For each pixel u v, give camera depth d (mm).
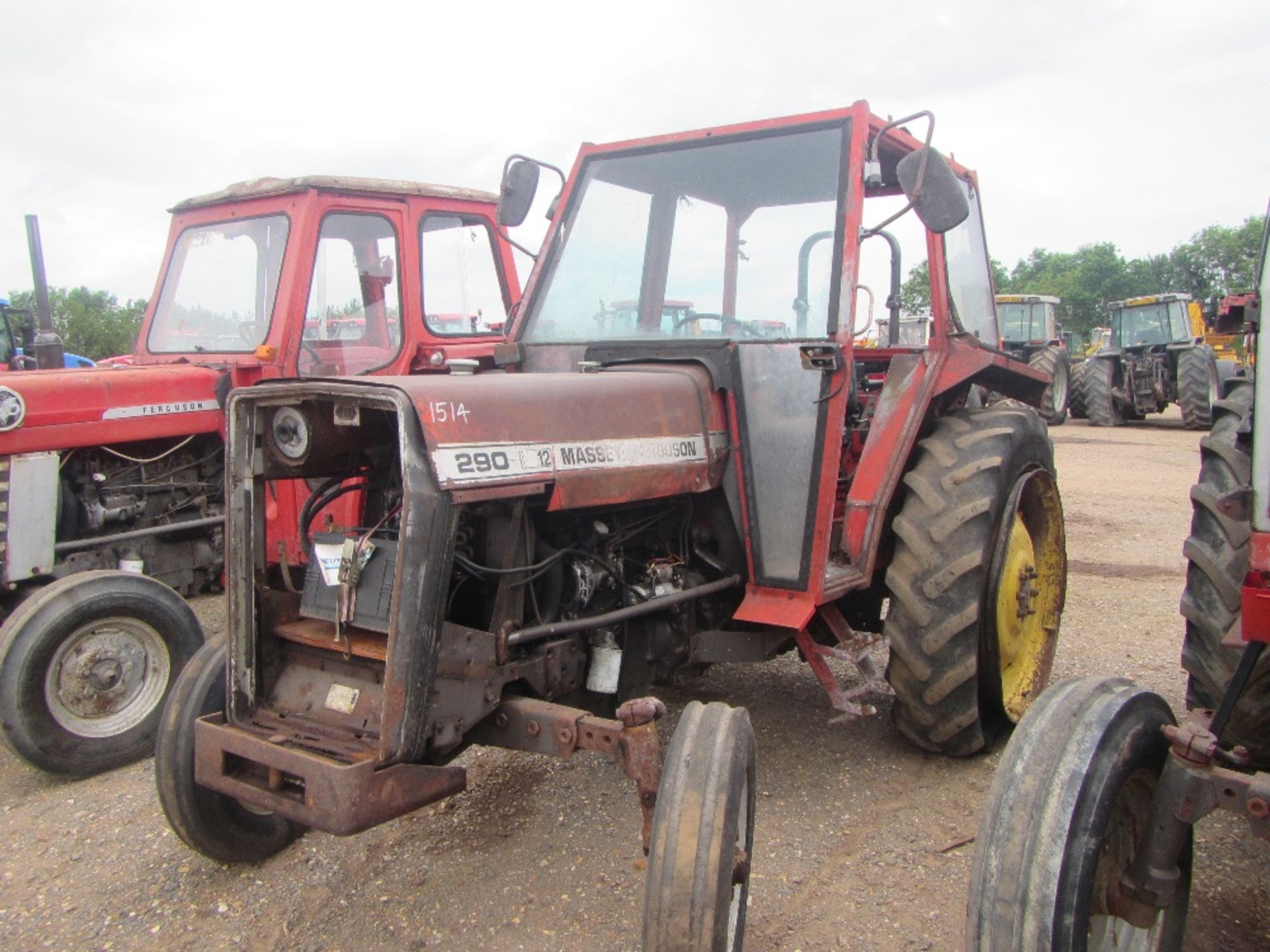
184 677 2914
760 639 3301
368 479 2826
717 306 3619
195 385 5180
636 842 3197
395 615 2328
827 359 3135
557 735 2539
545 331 3895
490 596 2699
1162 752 2135
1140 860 2074
